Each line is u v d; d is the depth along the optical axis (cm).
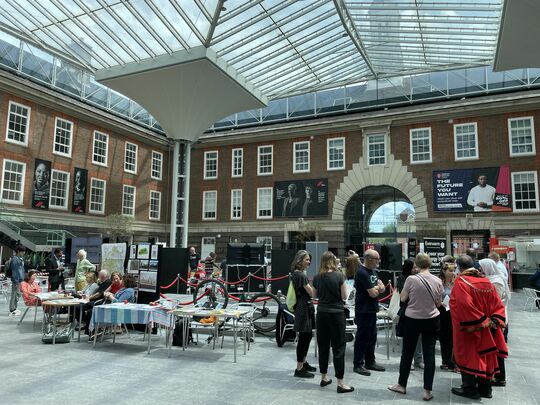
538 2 1470
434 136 2875
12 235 2116
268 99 2852
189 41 2008
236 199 3484
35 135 2552
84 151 2889
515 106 2634
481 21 2081
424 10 2059
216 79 2241
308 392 588
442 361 734
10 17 1978
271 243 3284
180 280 1292
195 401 544
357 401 553
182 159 2870
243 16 1838
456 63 2775
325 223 3106
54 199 2659
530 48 1772
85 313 992
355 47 2547
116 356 789
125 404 529
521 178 2598
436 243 1473
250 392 584
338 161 3155
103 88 3095
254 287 1472
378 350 882
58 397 552
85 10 1831
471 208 2692
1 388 586
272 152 3403
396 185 2930
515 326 1143
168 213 3616
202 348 877
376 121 3011
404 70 2991
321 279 614
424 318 573
